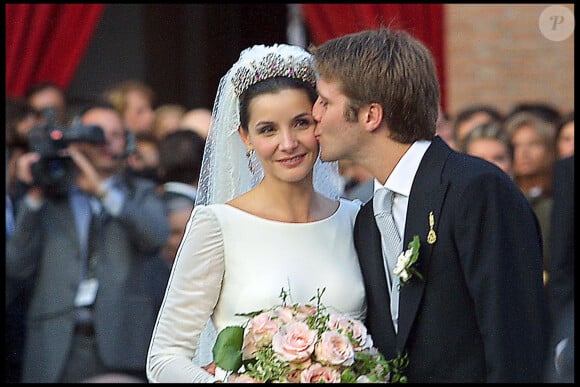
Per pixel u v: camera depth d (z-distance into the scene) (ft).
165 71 74.95
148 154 48.88
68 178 44.16
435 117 28.35
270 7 74.59
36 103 55.88
